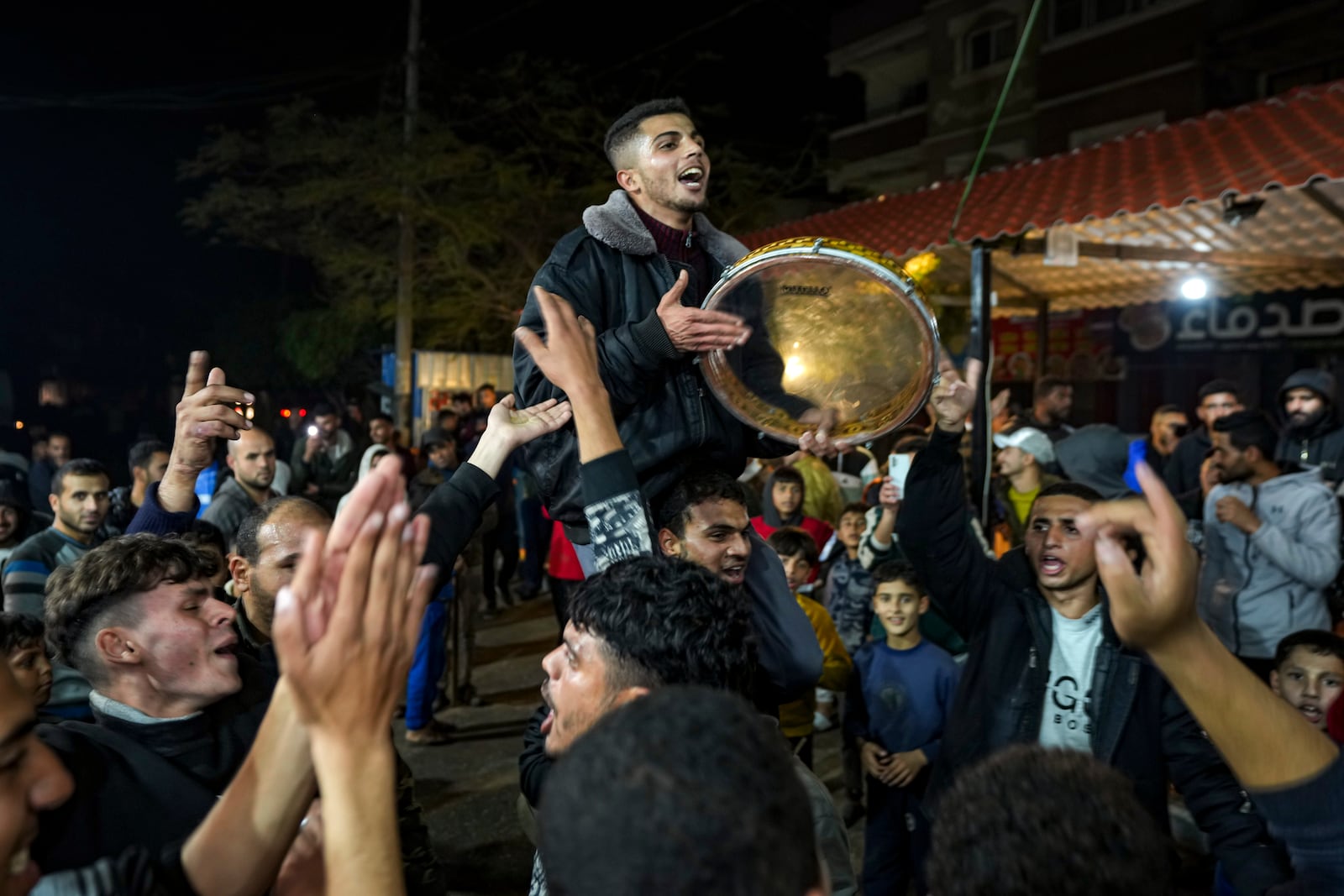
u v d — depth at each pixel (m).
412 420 15.24
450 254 14.35
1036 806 1.06
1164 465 6.88
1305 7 13.01
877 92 19.89
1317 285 8.24
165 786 1.70
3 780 1.20
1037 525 2.63
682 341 1.95
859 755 4.57
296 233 15.51
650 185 2.28
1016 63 5.49
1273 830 1.17
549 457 2.18
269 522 2.59
